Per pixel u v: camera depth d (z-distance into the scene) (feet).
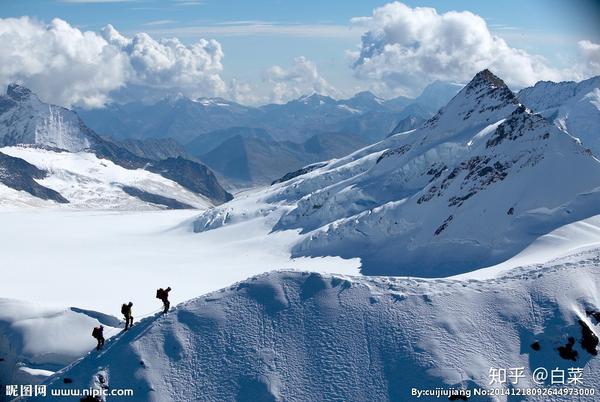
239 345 167.22
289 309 175.42
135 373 161.48
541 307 164.45
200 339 169.99
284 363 161.79
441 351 156.87
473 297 171.63
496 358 154.30
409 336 162.20
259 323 172.55
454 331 162.20
